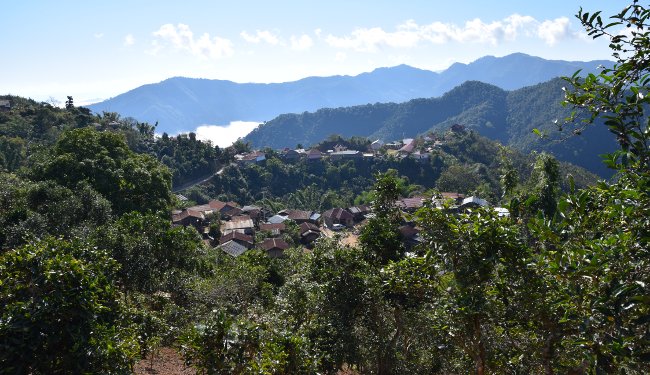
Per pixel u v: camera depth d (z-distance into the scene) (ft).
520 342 18.15
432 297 20.75
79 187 79.36
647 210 11.28
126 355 19.70
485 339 18.79
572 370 14.78
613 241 10.94
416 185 256.52
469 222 16.70
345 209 224.53
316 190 272.51
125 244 58.85
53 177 86.17
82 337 17.03
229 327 21.36
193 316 54.03
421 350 33.99
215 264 93.56
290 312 36.68
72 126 241.14
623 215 12.12
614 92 11.95
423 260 18.29
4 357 15.57
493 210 16.30
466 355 23.79
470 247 15.80
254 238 173.37
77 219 70.90
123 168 95.35
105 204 75.15
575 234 12.75
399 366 32.68
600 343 10.84
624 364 10.62
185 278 66.95
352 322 32.53
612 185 12.82
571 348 15.08
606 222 12.98
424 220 17.12
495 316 16.39
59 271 17.39
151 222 70.49
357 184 288.92
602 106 12.23
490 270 15.83
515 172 52.85
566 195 13.04
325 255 33.42
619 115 11.98
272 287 70.69
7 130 210.79
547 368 15.08
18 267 17.98
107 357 17.97
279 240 157.79
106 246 57.31
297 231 184.44
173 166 267.39
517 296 15.39
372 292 31.12
